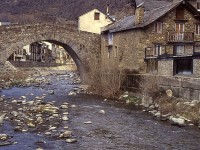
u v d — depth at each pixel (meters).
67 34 43.84
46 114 24.19
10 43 41.22
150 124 21.28
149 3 49.97
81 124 21.08
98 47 45.88
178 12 38.53
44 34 42.66
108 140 17.38
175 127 20.38
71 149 15.64
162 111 24.80
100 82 37.69
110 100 32.78
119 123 21.56
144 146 16.33
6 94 35.78
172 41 38.06
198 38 39.25
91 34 45.31
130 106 28.83
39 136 17.78
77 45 44.53
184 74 28.16
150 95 28.50
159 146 16.33
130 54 38.78
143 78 31.02
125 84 35.09
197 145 16.52
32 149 15.43
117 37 42.12
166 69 30.80
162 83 28.50
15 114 23.12
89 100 32.56
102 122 21.83
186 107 23.39
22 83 48.72
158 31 37.75
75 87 45.31
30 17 163.00
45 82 52.91
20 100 30.38
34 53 105.44
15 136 17.67
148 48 37.16
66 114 24.44
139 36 36.94
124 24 42.94
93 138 17.72
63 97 34.56
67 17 174.25
